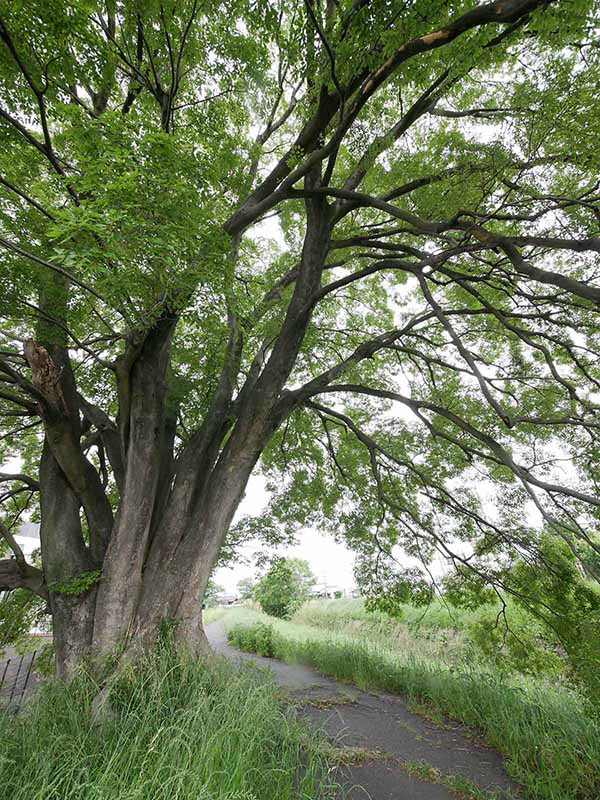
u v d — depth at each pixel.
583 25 3.87
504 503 8.22
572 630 6.11
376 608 8.90
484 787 4.50
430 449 9.65
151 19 6.07
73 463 6.60
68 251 3.30
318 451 10.88
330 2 6.24
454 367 7.47
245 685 5.28
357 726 6.05
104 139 3.84
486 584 8.04
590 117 4.79
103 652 5.52
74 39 4.79
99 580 6.15
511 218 5.24
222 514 6.95
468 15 4.05
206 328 5.86
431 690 7.43
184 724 3.73
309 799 3.51
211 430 7.81
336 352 11.30
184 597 6.38
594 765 4.54
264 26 5.20
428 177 6.96
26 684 7.60
